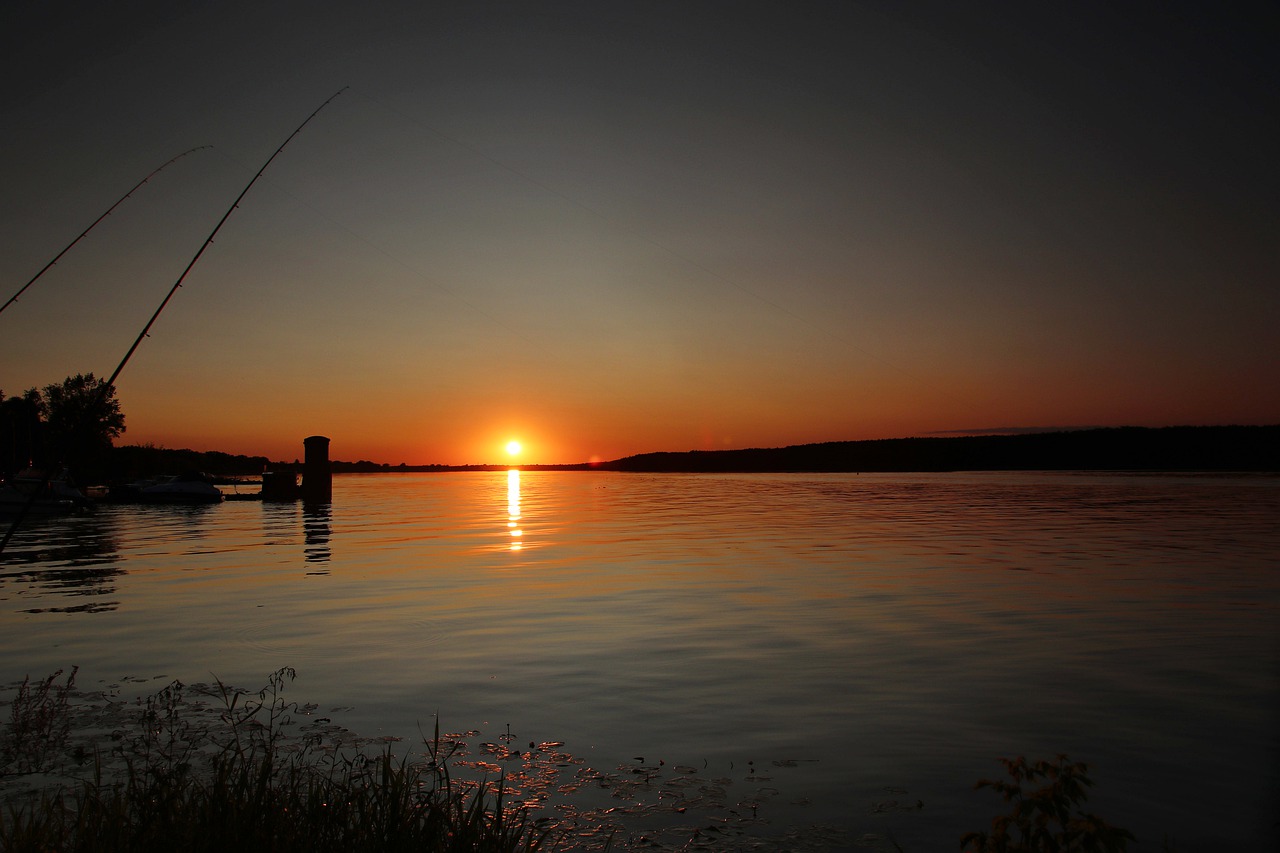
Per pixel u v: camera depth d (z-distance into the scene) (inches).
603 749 240.5
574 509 1438.2
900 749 239.6
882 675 319.9
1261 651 353.7
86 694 295.9
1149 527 935.0
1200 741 243.3
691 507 1449.3
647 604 477.4
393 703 285.6
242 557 729.6
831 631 400.2
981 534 872.9
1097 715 268.5
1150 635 385.4
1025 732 253.3
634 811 197.9
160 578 595.5
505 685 307.7
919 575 580.1
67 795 200.2
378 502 1760.6
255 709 277.1
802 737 250.1
